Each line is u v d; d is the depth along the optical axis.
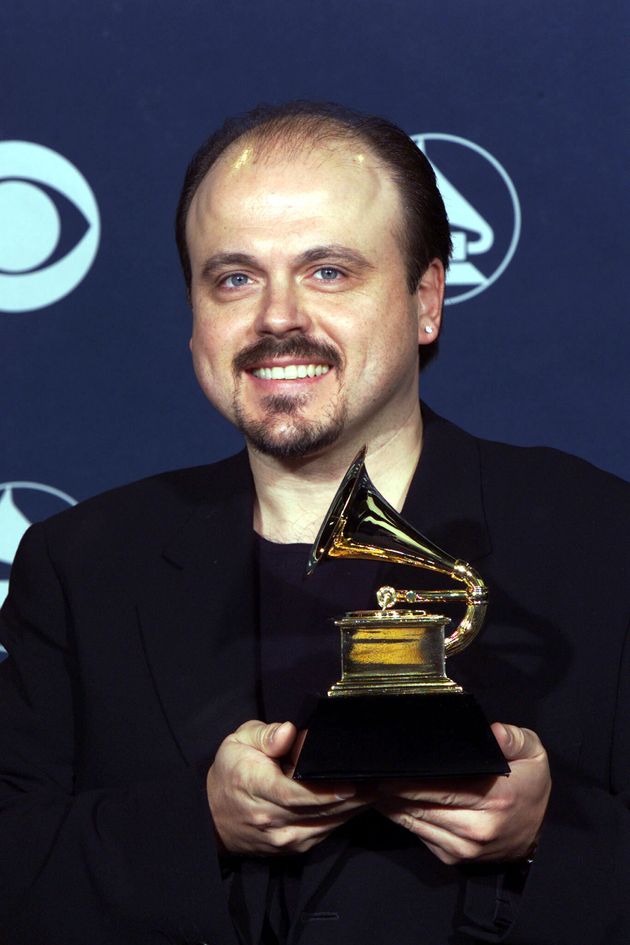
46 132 10.81
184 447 10.84
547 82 10.55
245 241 6.64
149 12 10.76
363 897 6.37
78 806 6.68
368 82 10.62
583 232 10.52
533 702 6.64
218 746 6.71
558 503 7.12
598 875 6.03
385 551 6.20
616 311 10.50
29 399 10.84
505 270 10.55
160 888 6.24
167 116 10.78
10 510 10.80
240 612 7.00
